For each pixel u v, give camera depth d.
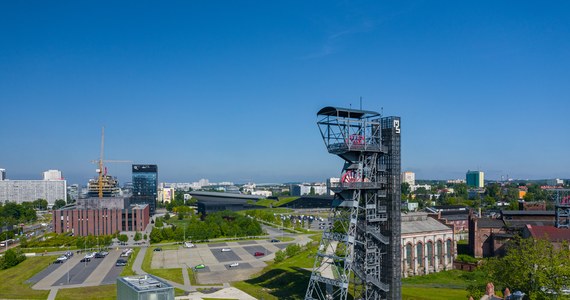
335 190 99.69
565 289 86.25
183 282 140.75
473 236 165.75
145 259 182.12
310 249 186.88
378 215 104.12
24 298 122.38
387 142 103.50
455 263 152.38
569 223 161.12
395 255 103.00
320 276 99.81
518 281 90.12
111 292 127.81
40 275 152.75
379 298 103.50
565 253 88.88
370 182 99.81
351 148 97.19
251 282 139.38
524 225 160.00
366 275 99.94
